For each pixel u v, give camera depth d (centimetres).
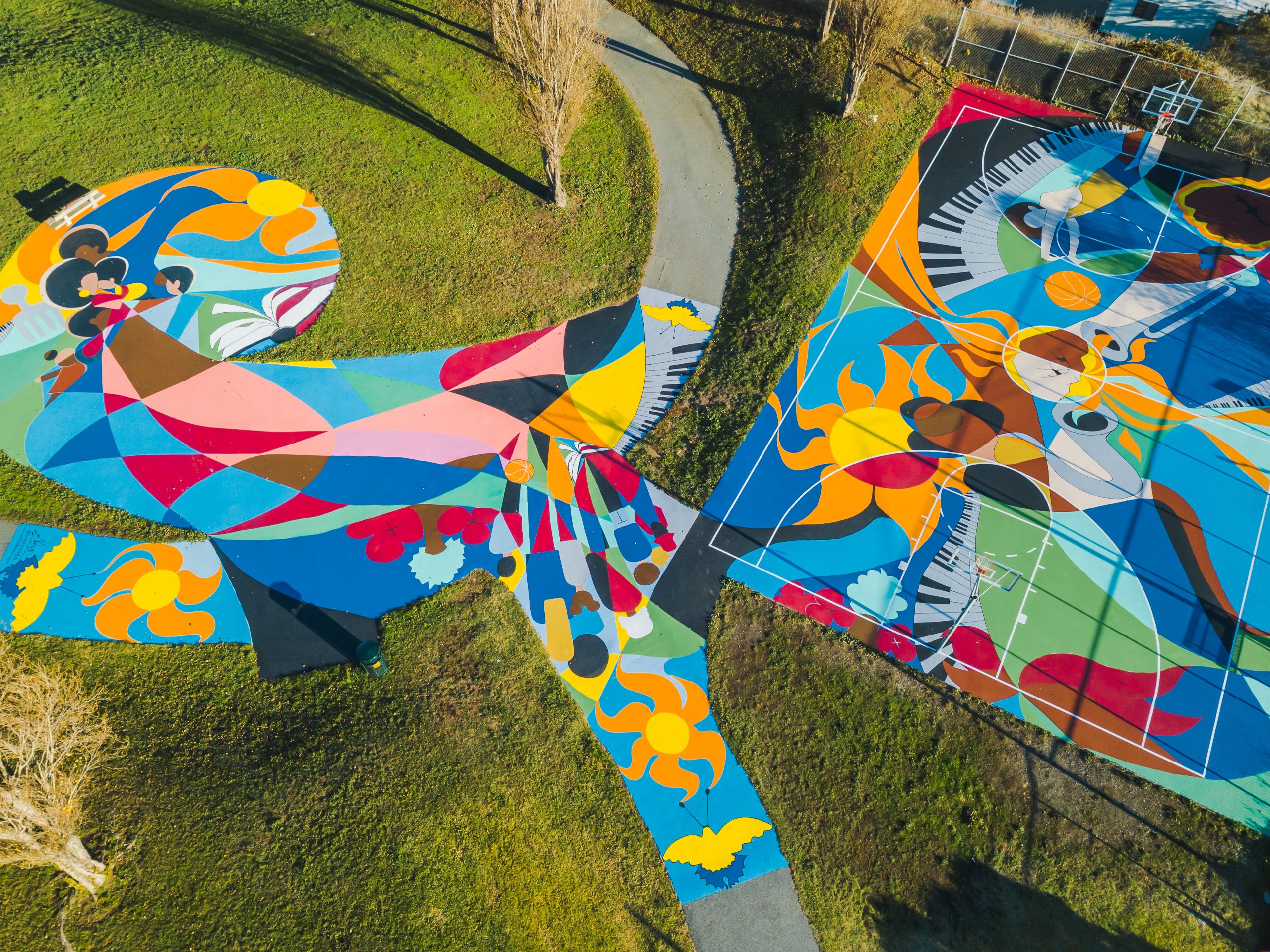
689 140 2538
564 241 2334
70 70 2555
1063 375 2058
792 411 2014
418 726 1568
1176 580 1753
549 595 1762
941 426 1984
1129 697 1619
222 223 2302
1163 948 1384
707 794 1538
